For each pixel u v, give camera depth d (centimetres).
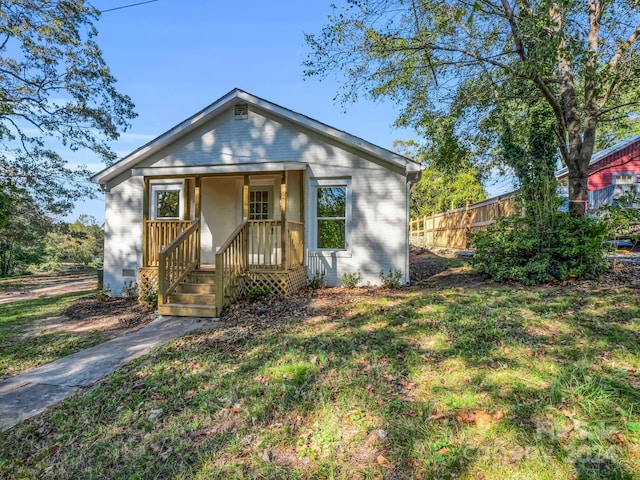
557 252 713
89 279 1750
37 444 286
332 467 236
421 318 531
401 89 985
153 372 412
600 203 1427
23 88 1499
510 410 280
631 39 743
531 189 822
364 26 823
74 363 462
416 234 2364
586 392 294
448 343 428
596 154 1828
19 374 434
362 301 677
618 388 299
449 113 959
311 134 896
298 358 418
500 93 915
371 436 265
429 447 247
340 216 901
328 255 887
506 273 739
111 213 995
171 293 719
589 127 833
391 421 280
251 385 360
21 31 1359
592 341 403
